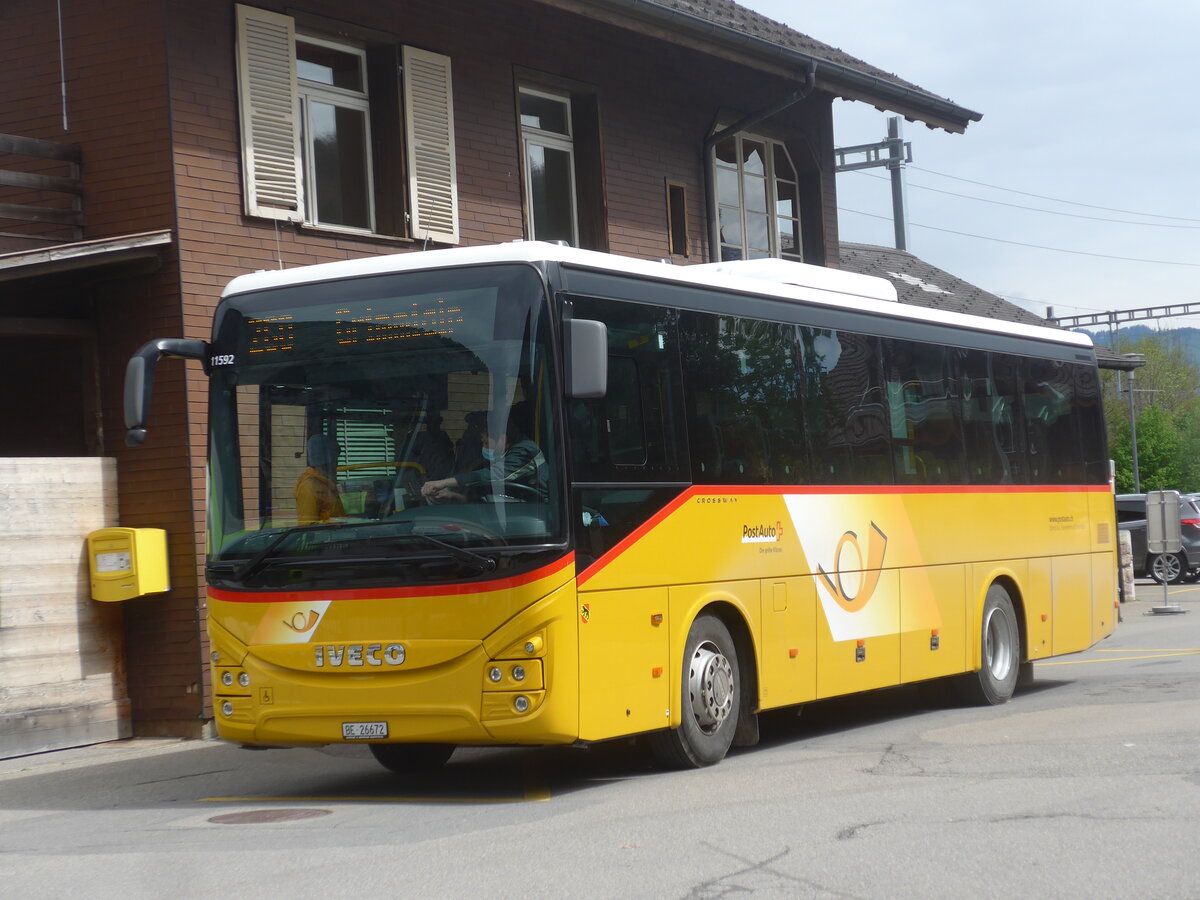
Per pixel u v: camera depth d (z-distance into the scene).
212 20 14.20
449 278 9.24
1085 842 7.12
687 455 10.09
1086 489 15.91
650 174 19.55
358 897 6.44
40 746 12.95
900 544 12.59
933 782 9.00
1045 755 9.95
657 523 9.70
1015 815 7.82
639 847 7.28
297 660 9.18
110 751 12.98
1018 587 14.39
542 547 8.77
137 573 13.26
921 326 13.28
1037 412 15.09
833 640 11.59
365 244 15.45
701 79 20.52
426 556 8.90
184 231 13.74
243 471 9.55
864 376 12.37
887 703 14.43
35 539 13.10
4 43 14.43
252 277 9.80
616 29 19.09
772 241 22.28
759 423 10.95
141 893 6.74
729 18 19.23
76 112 14.10
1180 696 13.17
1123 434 95.12
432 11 16.53
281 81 14.73
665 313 10.11
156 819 9.16
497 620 8.75
